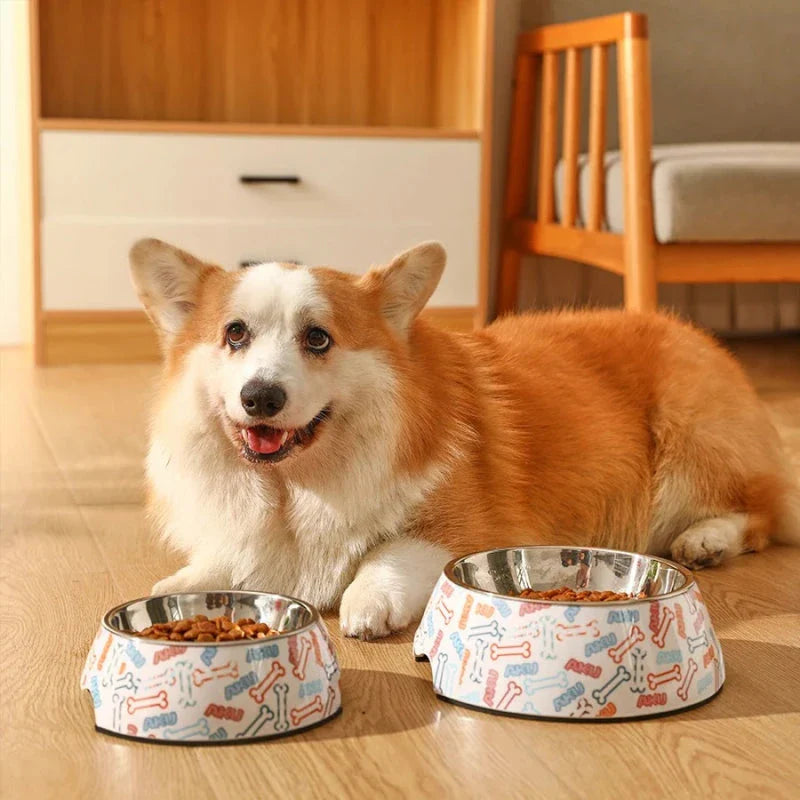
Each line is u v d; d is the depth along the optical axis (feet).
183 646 3.79
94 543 6.34
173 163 11.83
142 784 3.53
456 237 12.64
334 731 3.90
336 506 5.09
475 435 5.45
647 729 3.91
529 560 4.85
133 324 12.14
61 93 12.75
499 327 6.48
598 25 10.96
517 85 13.35
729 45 14.02
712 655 4.19
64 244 11.73
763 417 6.54
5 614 5.21
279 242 12.20
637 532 6.10
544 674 3.96
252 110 13.35
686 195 9.87
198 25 13.03
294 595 5.26
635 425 6.10
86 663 4.17
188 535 5.35
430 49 13.67
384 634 4.83
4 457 8.30
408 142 12.33
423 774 3.59
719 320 14.14
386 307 5.31
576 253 11.79
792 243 10.39
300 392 4.80
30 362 12.24
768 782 3.55
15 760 3.70
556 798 3.45
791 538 6.37
